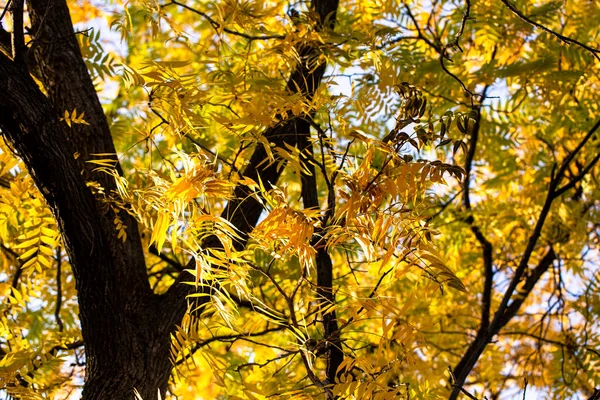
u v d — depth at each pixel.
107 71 3.71
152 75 2.19
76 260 2.93
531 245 4.75
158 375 3.05
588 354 4.85
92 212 2.91
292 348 2.57
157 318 3.13
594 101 4.86
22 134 2.71
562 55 4.91
